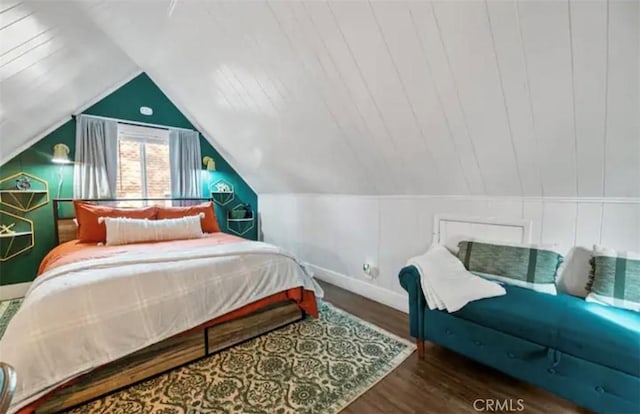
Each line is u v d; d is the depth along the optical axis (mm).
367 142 2391
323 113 2383
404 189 2643
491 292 1694
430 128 1961
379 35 1607
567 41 1238
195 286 1858
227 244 2605
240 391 1599
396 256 2787
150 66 3242
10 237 2859
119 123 3508
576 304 1502
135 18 2311
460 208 2330
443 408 1485
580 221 1782
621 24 1117
